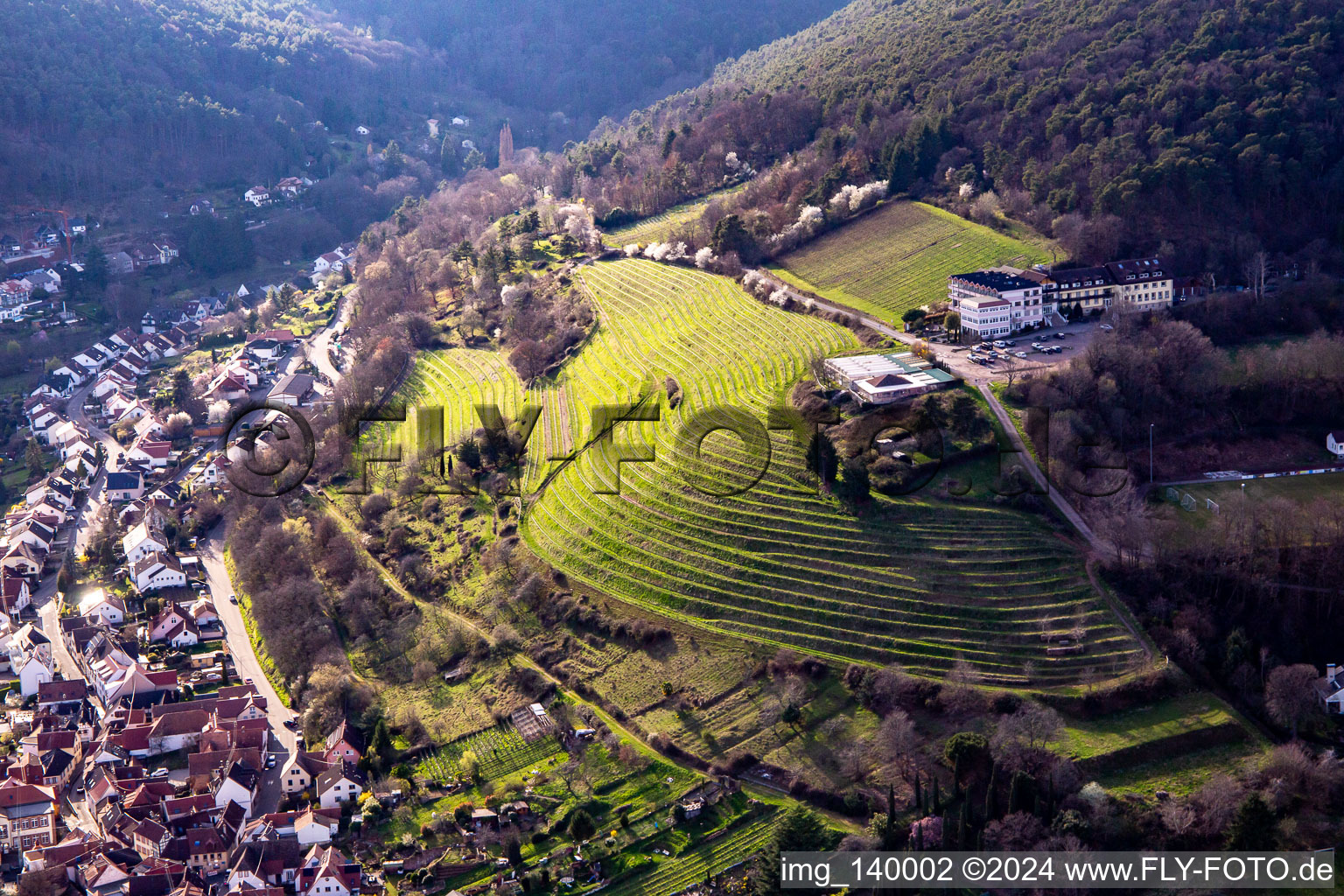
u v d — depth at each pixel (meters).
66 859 184.00
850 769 184.00
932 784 177.25
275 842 181.25
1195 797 170.38
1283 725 183.25
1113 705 187.12
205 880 182.50
